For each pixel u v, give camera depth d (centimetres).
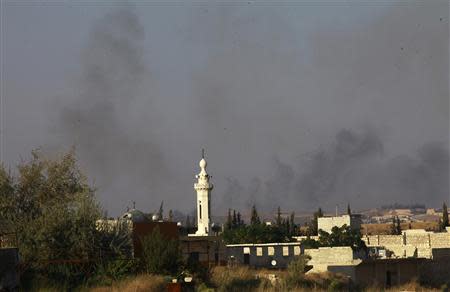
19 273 9962
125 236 11806
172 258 11212
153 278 10438
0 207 11938
